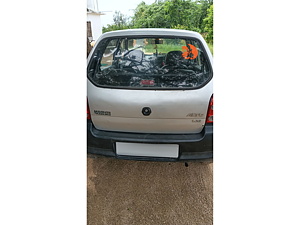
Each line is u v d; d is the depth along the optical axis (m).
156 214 1.52
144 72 1.48
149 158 1.48
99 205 1.59
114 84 1.44
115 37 1.58
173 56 1.50
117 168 1.96
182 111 1.38
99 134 1.51
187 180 1.81
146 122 1.42
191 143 1.43
